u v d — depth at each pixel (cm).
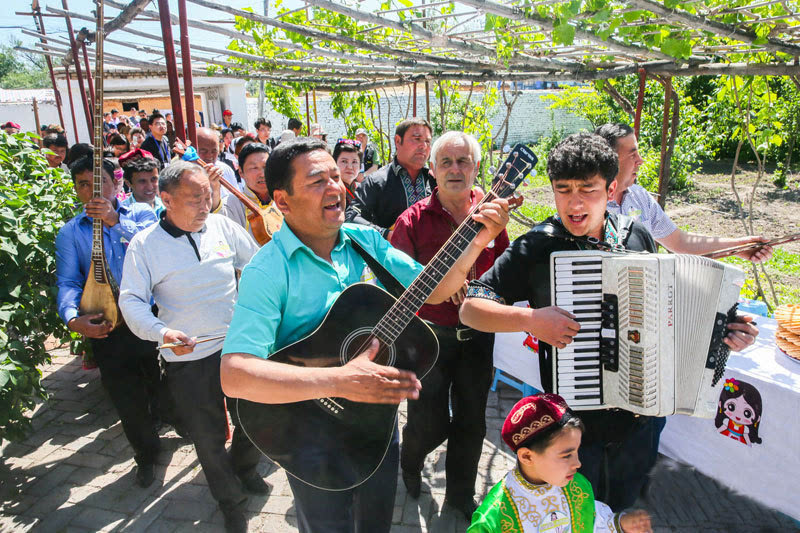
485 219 180
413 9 339
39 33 630
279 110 1016
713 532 254
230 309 283
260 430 179
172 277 271
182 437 376
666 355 190
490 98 858
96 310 298
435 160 283
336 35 417
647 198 321
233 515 282
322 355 175
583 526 184
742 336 191
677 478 290
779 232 970
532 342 371
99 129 300
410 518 296
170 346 241
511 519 183
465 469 287
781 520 264
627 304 190
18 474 340
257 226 384
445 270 182
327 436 181
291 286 176
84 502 315
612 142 303
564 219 204
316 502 188
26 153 400
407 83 751
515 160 187
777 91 964
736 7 307
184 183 265
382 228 343
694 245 315
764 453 262
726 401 277
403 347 183
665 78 454
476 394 277
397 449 205
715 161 1786
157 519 302
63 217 407
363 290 180
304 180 170
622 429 210
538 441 172
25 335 343
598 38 326
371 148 791
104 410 417
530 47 446
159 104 2078
